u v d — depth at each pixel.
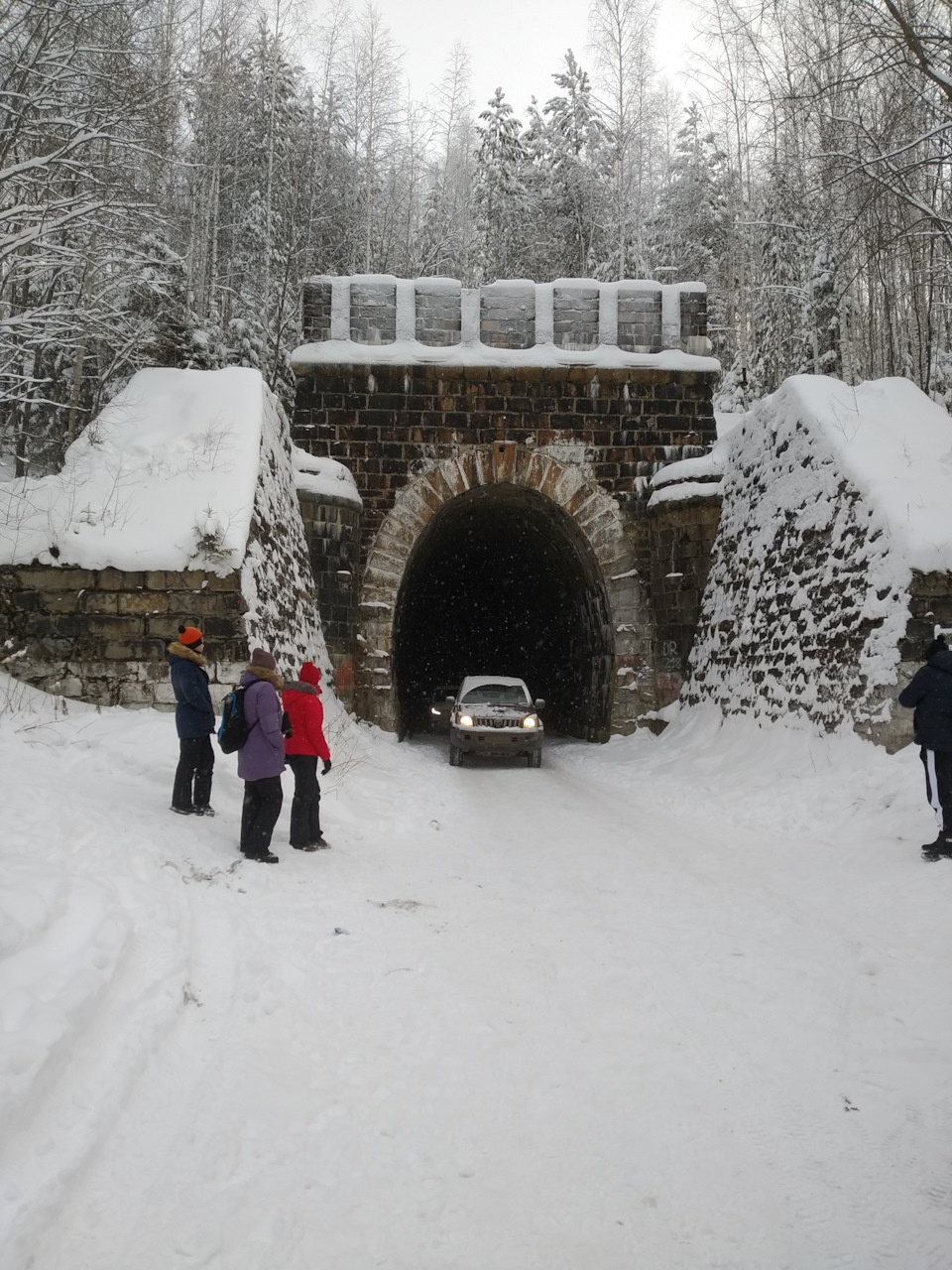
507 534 27.09
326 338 20.34
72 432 17.84
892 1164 3.60
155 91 15.80
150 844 7.03
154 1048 4.30
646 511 20.39
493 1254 3.04
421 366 20.06
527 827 10.89
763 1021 4.95
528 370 20.17
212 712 8.62
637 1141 3.75
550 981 5.52
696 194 37.72
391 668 19.89
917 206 13.32
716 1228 3.20
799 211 25.66
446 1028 4.82
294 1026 4.77
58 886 5.39
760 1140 3.77
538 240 38.97
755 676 15.30
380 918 6.67
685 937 6.41
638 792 13.84
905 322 25.20
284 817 9.65
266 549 13.79
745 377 29.86
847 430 14.06
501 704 17.86
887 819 9.82
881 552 12.19
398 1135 3.76
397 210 40.09
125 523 12.15
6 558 11.80
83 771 8.89
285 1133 3.75
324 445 20.09
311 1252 3.03
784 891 7.69
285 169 30.09
